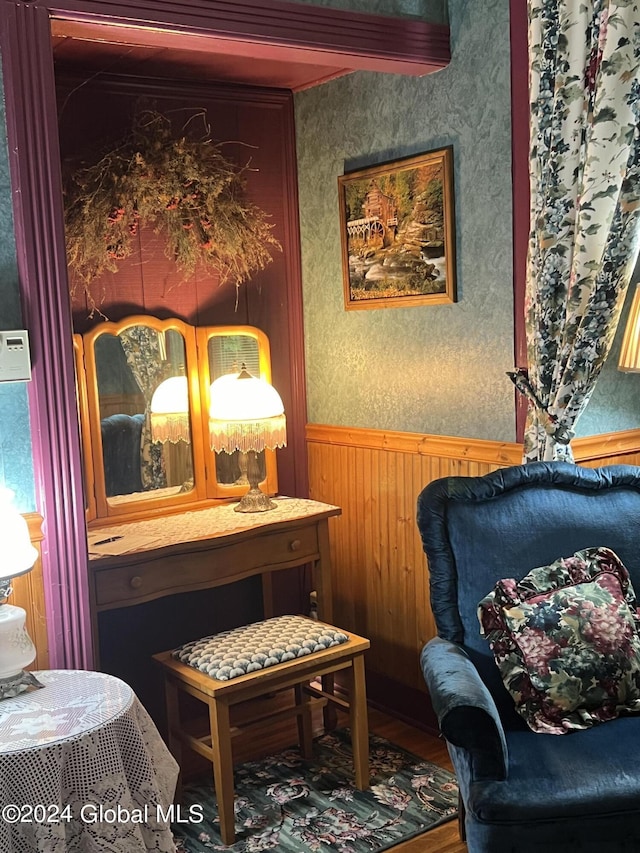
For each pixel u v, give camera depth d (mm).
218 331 3551
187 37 2590
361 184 3467
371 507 3594
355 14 2844
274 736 3420
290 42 2729
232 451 3391
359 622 3713
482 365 3090
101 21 2418
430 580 2592
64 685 2271
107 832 2012
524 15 2773
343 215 3568
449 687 2141
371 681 3674
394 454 3459
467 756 2074
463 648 2500
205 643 2951
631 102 2457
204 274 3553
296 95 3760
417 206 3248
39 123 2336
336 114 3576
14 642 2219
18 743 1951
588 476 2654
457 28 3035
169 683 2920
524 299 2877
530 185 2721
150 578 2963
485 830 1985
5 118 2305
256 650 2846
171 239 3430
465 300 3129
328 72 3496
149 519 3363
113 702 2160
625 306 3057
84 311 3246
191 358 3488
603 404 3074
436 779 3023
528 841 1979
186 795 3016
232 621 3684
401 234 3332
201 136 3531
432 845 2646
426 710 3410
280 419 3463
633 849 2008
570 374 2645
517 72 2820
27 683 2236
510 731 2271
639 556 2568
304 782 3037
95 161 3246
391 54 2939
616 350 3074
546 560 2543
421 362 3336
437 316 3248
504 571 2531
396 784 3000
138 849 2059
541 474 2645
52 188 2363
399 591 3498
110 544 2992
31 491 2422
